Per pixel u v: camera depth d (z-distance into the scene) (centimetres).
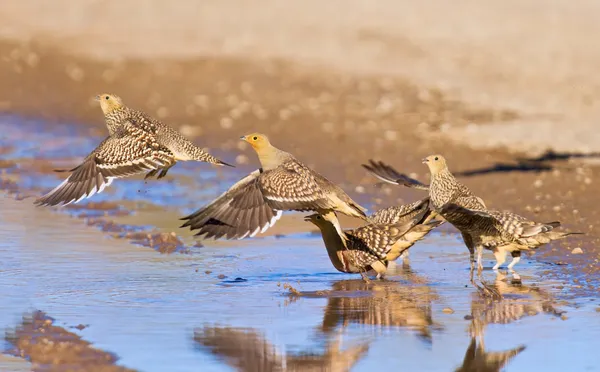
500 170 1883
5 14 3803
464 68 2895
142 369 896
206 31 3506
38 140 2259
